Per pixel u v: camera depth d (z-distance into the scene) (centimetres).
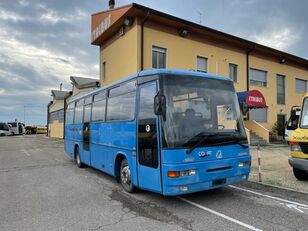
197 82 670
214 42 2203
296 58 2828
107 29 1997
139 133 693
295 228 509
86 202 693
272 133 2572
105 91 932
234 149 667
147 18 1800
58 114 4206
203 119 643
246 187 819
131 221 557
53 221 564
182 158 592
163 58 1919
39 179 984
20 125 5816
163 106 592
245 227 516
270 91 2677
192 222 545
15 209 644
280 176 970
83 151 1161
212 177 622
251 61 2498
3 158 1611
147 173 655
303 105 923
